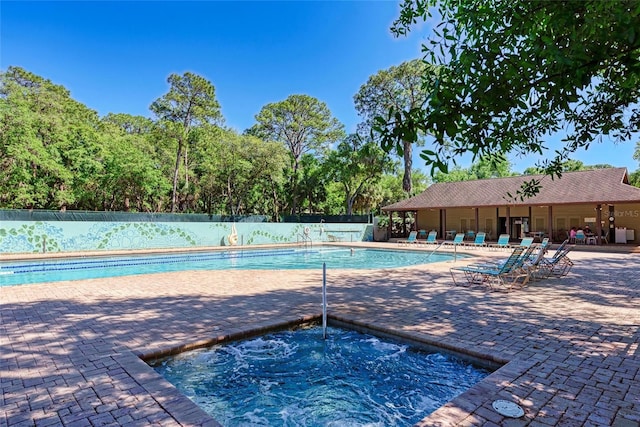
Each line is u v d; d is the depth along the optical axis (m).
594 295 7.92
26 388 3.53
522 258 9.49
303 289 8.83
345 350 5.12
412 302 7.34
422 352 5.02
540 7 2.08
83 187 30.23
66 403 3.24
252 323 5.83
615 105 3.47
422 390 4.04
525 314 6.32
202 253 21.28
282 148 34.50
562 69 2.10
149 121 41.41
